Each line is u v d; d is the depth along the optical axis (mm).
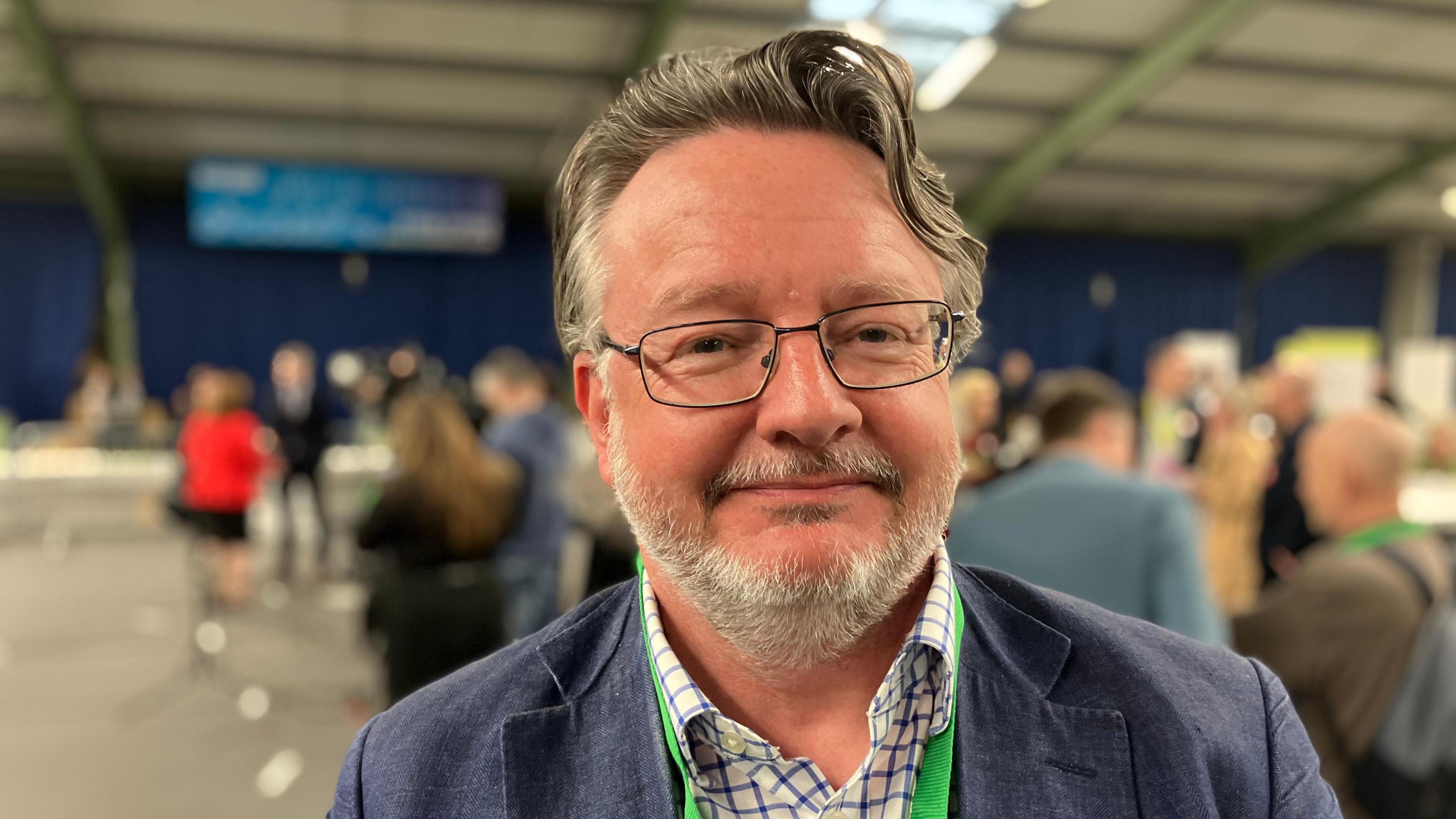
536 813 550
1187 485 3799
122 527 5977
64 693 3312
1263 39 7039
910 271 541
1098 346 11953
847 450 507
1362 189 10031
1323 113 8336
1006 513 1619
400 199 9203
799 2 6184
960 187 9531
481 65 7047
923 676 564
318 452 5332
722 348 525
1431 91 7852
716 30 6445
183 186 9367
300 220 8961
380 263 10133
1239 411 3625
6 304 9078
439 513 2293
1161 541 1510
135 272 9523
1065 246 11859
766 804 562
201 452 4293
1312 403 3254
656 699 570
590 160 592
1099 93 7609
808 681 569
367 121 8023
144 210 9500
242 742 2896
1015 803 524
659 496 531
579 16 6438
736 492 516
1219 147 9133
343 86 7352
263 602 4559
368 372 7121
